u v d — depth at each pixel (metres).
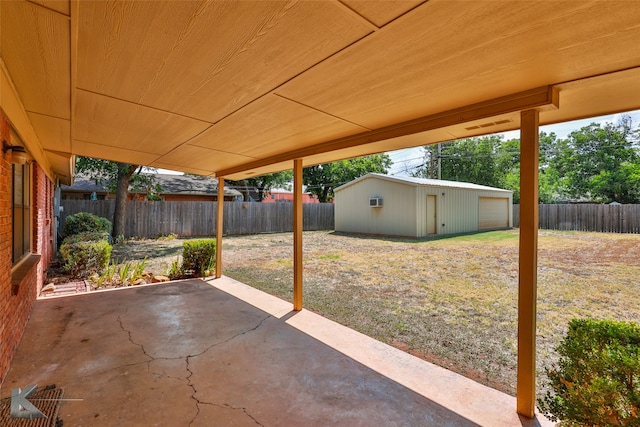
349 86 2.25
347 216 16.27
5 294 2.74
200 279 6.50
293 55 1.85
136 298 5.11
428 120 2.82
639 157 20.05
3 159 2.60
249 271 7.38
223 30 1.62
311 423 2.20
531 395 2.27
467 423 2.21
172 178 20.56
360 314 4.46
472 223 15.57
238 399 2.46
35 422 2.15
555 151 24.39
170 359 3.08
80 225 9.23
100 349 3.27
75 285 5.93
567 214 15.68
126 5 1.45
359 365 3.01
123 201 11.87
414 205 13.12
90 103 2.78
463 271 7.06
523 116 2.28
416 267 7.51
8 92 2.41
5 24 1.61
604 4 1.29
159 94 2.51
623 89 2.11
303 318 4.25
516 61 1.80
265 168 5.36
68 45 1.82
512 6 1.33
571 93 2.19
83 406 2.34
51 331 3.71
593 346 1.90
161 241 12.43
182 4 1.42
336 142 3.78
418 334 3.79
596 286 5.69
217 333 3.73
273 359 3.11
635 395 1.62
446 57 1.80
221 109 2.79
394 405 2.40
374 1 1.34
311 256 9.14
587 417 1.71
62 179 9.70
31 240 4.73
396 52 1.77
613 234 13.59
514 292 5.50
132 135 3.78
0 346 2.56
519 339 2.33
